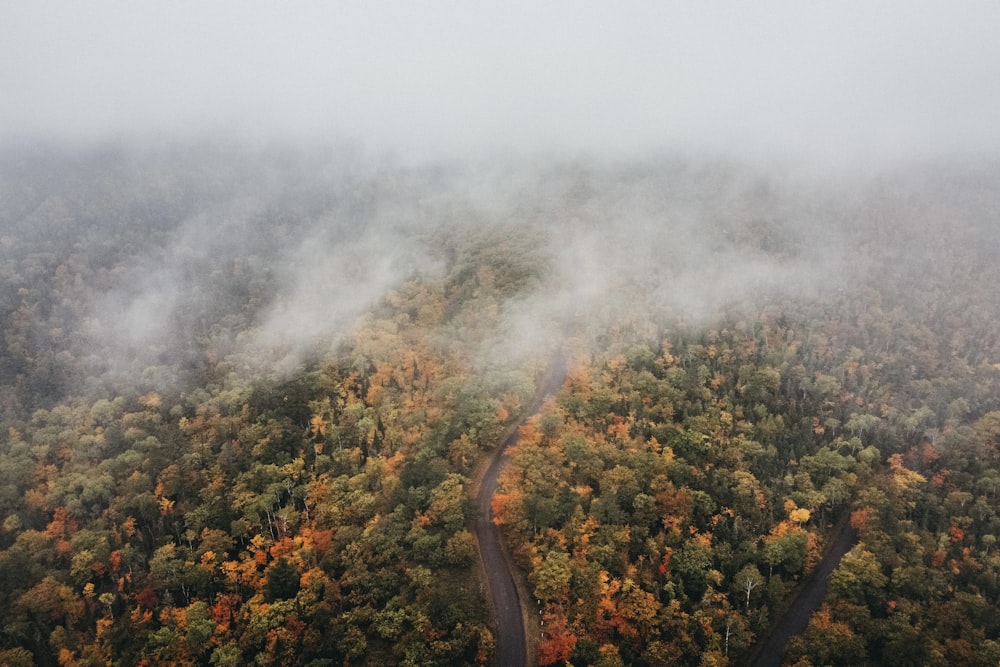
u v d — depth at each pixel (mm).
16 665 130625
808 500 163875
